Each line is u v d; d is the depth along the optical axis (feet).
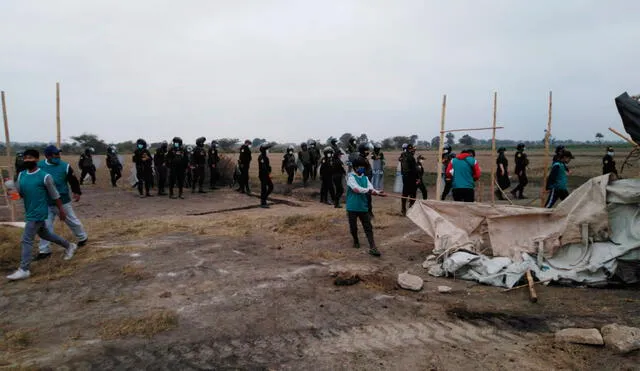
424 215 24.09
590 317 15.47
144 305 17.17
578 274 19.06
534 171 92.22
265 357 13.03
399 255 24.98
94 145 212.23
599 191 19.74
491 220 22.30
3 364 12.36
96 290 19.02
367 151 37.22
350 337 14.38
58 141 30.66
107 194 55.88
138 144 53.26
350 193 25.59
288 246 27.12
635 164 21.94
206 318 15.87
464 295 18.34
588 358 12.56
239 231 31.22
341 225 33.14
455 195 29.63
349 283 19.47
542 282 19.17
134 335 14.40
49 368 12.25
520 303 17.20
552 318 15.58
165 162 53.42
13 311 16.80
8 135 31.89
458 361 12.67
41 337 14.46
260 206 45.57
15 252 24.36
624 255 18.84
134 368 12.35
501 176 51.13
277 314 16.24
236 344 13.87
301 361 12.79
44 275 21.04
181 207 45.75
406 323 15.48
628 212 19.57
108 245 26.99
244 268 22.11
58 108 30.58
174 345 13.75
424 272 21.70
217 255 24.70
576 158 144.36
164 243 27.55
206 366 12.50
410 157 37.42
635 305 16.34
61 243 23.40
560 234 20.16
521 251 21.04
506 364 12.42
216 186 63.93
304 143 63.87
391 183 70.03
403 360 12.80
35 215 20.98
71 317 16.11
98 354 13.12
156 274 21.07
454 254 21.26
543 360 12.59
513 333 14.56
